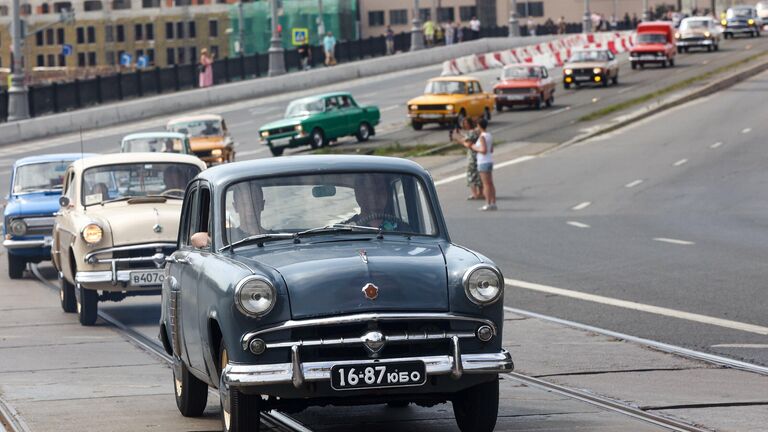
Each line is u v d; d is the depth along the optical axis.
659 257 34.00
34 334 25.42
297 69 121.56
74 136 89.25
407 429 14.78
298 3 191.75
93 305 26.47
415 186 14.77
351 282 12.81
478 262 13.23
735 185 52.50
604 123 78.12
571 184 55.44
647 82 104.69
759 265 31.73
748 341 21.52
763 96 89.19
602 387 17.48
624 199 49.84
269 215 14.39
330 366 12.50
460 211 48.62
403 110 94.19
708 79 99.81
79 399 17.45
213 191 14.62
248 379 12.45
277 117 94.62
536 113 87.56
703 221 42.62
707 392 16.88
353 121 75.75
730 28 156.25
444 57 138.00
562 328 23.55
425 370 12.66
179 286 15.47
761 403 15.96
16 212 36.19
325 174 14.69
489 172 48.25
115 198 27.72
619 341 21.88
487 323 12.98
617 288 28.77
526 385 17.81
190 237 15.88
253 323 12.65
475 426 13.64
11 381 19.39
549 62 130.12
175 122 61.97
